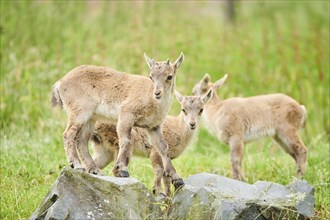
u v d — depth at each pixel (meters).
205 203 19.06
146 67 39.59
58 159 27.14
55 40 47.06
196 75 43.06
